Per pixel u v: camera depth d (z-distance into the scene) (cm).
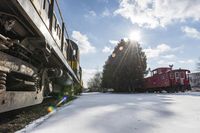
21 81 342
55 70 563
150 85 2759
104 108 519
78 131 274
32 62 415
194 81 3741
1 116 400
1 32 301
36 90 420
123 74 2759
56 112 450
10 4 233
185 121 352
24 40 329
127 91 2845
